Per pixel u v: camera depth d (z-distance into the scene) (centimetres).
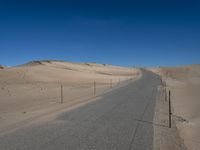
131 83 5434
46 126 1331
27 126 1334
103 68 15162
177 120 1641
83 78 6825
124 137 1114
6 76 5041
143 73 12075
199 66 16025
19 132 1202
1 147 966
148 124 1398
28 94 3195
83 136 1128
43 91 3628
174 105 2405
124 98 2688
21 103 2414
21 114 1744
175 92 3731
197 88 4328
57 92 3581
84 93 3462
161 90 3931
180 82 6109
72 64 15238
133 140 1071
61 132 1199
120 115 1661
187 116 1869
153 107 2056
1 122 1448
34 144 1005
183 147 1033
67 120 1497
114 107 2030
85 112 1791
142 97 2805
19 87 3922
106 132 1204
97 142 1036
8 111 1917
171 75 12669
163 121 1509
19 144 1004
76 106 2111
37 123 1413
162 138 1123
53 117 1598
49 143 1019
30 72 6081
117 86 4559
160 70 16300
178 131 1316
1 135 1145
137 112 1788
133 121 1469
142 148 968
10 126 1335
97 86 4797
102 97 2798
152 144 1022
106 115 1661
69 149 947
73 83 5522
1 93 3100
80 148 959
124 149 952
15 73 5500
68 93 3472
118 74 11788
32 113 1781
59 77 6309
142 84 5162
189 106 2342
